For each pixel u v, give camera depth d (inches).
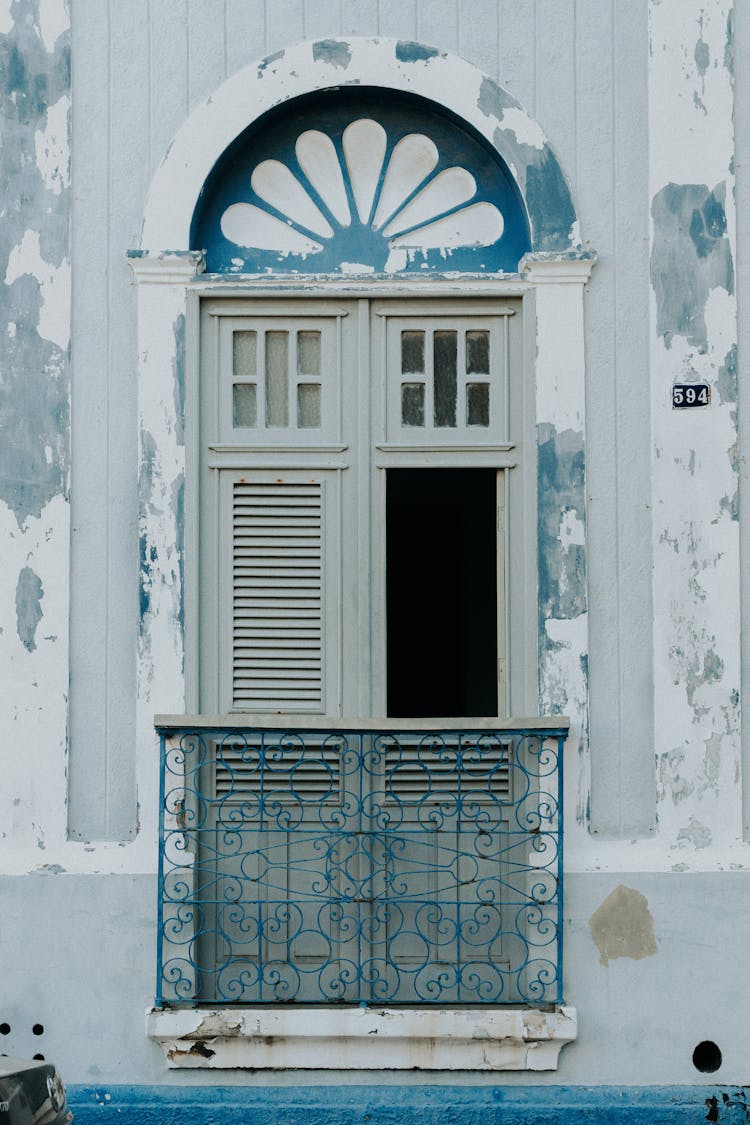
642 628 219.5
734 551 218.7
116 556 219.9
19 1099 149.2
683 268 220.7
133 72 221.9
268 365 224.2
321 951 217.6
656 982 214.2
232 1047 212.1
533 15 222.1
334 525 222.7
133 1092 211.2
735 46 221.9
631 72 222.2
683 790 216.8
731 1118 210.8
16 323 220.4
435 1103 210.7
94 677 218.5
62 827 215.8
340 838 217.8
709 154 221.5
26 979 213.8
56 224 220.8
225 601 221.9
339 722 212.5
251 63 221.3
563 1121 210.1
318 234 227.0
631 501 220.1
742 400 220.8
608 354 220.7
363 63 220.8
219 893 217.5
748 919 215.0
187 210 220.2
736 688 217.8
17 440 219.5
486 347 224.1
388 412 223.6
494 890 217.5
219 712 220.8
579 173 221.9
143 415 219.5
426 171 227.3
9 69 221.8
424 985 216.7
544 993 213.6
